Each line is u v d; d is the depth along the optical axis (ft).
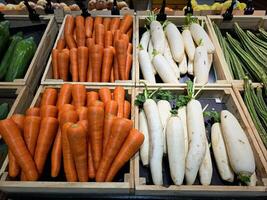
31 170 2.93
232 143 3.05
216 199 2.94
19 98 3.85
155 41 4.58
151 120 3.23
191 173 2.92
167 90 3.97
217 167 3.15
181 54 4.44
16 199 2.95
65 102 3.70
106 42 4.78
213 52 4.55
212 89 3.99
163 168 3.18
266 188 2.79
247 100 3.78
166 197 2.95
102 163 3.01
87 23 5.19
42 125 3.16
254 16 5.30
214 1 8.81
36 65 4.56
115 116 3.28
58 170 3.05
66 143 2.97
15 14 5.83
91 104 3.34
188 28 5.07
